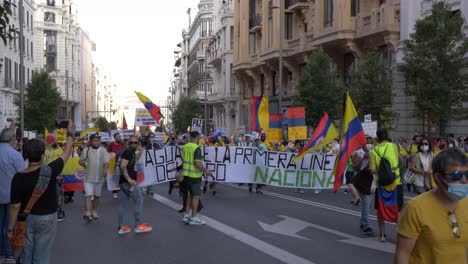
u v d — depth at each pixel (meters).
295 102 31.84
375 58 26.64
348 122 10.77
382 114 25.86
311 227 11.27
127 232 10.80
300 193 18.38
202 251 9.02
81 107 111.12
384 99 26.30
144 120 28.00
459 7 24.70
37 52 89.06
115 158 13.64
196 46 97.19
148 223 12.02
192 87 106.38
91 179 12.54
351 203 15.45
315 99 29.97
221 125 68.44
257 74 52.31
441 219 3.46
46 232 5.91
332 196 17.42
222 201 16.00
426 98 21.84
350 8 31.80
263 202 15.72
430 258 3.51
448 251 3.45
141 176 11.14
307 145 13.69
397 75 28.11
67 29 95.25
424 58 21.73
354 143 10.68
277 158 16.84
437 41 21.41
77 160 13.34
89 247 9.48
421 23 21.81
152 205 15.38
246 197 17.12
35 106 49.50
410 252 3.55
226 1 66.38
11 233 5.94
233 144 24.20
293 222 11.92
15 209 5.88
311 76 30.27
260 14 50.53
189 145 11.65
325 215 12.99
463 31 24.19
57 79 91.38
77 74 104.19
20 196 5.84
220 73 70.88
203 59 90.69
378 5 31.00
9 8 8.93
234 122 62.72
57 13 91.12
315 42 34.44
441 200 3.49
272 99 46.38
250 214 13.18
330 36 32.53
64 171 13.18
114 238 10.30
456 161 3.36
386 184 9.30
